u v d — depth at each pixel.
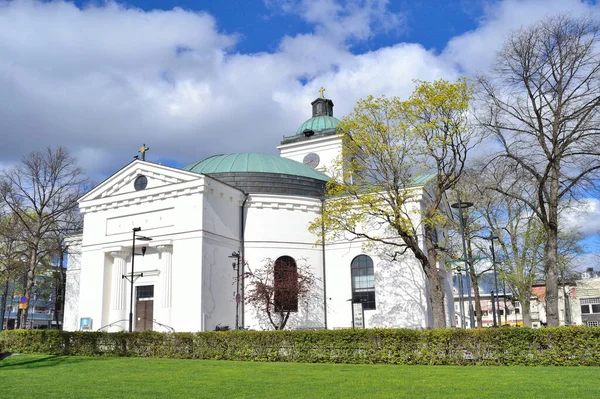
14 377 19.64
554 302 27.66
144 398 14.43
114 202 40.94
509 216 43.53
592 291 73.56
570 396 13.47
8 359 27.64
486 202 40.41
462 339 22.33
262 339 25.80
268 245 41.34
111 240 40.53
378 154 30.34
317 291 41.66
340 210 31.59
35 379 18.95
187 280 36.47
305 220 43.03
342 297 41.31
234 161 46.62
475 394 14.13
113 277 40.12
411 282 38.81
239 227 41.25
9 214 54.75
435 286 29.77
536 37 28.03
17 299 68.62
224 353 26.48
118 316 39.19
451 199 40.66
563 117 27.59
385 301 39.53
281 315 37.69
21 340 31.88
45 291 72.62
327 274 42.34
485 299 96.00
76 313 49.38
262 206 42.03
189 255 36.78
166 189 38.56
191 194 37.72
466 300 95.69
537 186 31.08
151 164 39.75
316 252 42.69
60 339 30.67
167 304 37.09
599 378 16.55
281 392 15.11
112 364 24.25
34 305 80.38
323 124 62.00
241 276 39.19
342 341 24.09
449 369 19.98
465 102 28.39
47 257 58.31
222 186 39.38
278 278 39.31
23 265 52.09
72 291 50.22
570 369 19.22
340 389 15.50
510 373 18.28
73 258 50.94
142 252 38.94
